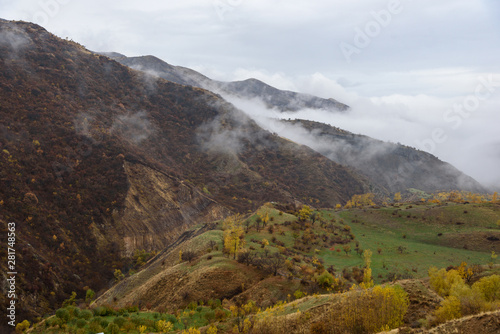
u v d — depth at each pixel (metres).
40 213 166.00
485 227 144.25
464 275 56.94
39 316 115.06
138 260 168.88
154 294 86.50
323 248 121.75
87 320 56.22
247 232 127.12
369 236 146.00
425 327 38.75
